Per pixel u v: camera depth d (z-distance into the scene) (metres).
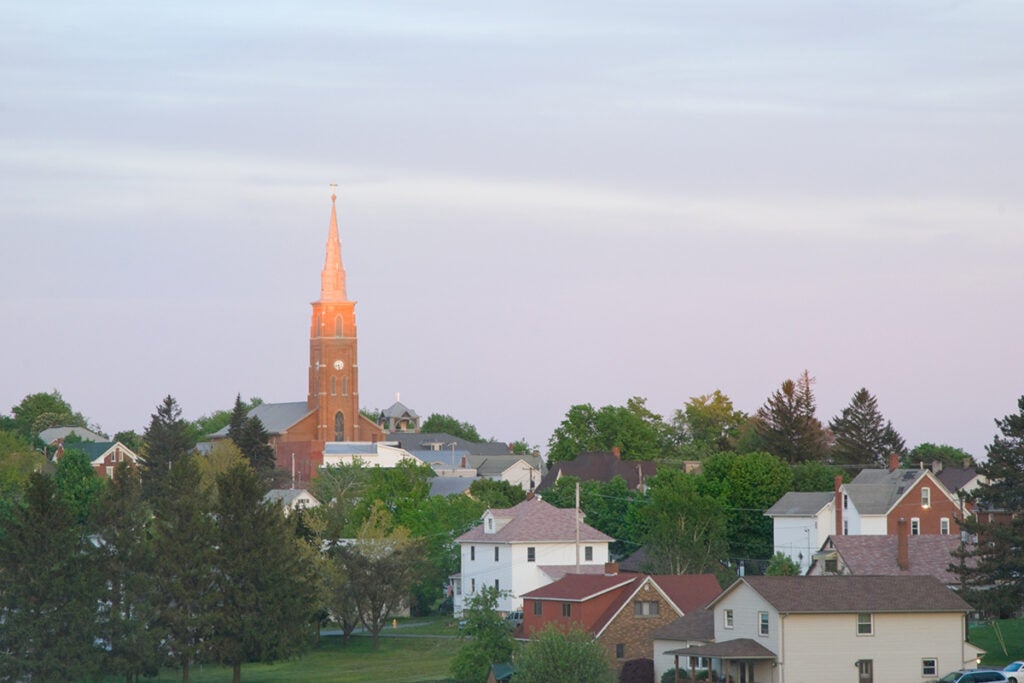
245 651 134.88
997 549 119.38
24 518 133.25
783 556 154.00
